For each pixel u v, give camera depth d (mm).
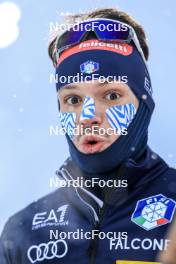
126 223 3875
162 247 3754
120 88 4031
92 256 3812
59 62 4176
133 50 4160
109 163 4043
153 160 4023
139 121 4086
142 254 3764
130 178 3967
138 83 4090
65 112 4078
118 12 4355
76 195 4039
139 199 3936
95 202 4020
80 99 4059
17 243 3982
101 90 4031
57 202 4094
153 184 3965
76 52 4129
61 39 4211
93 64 4051
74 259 3840
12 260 3961
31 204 4156
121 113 4016
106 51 4090
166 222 3820
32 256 3914
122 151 4051
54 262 3861
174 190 3920
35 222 4027
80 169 4121
